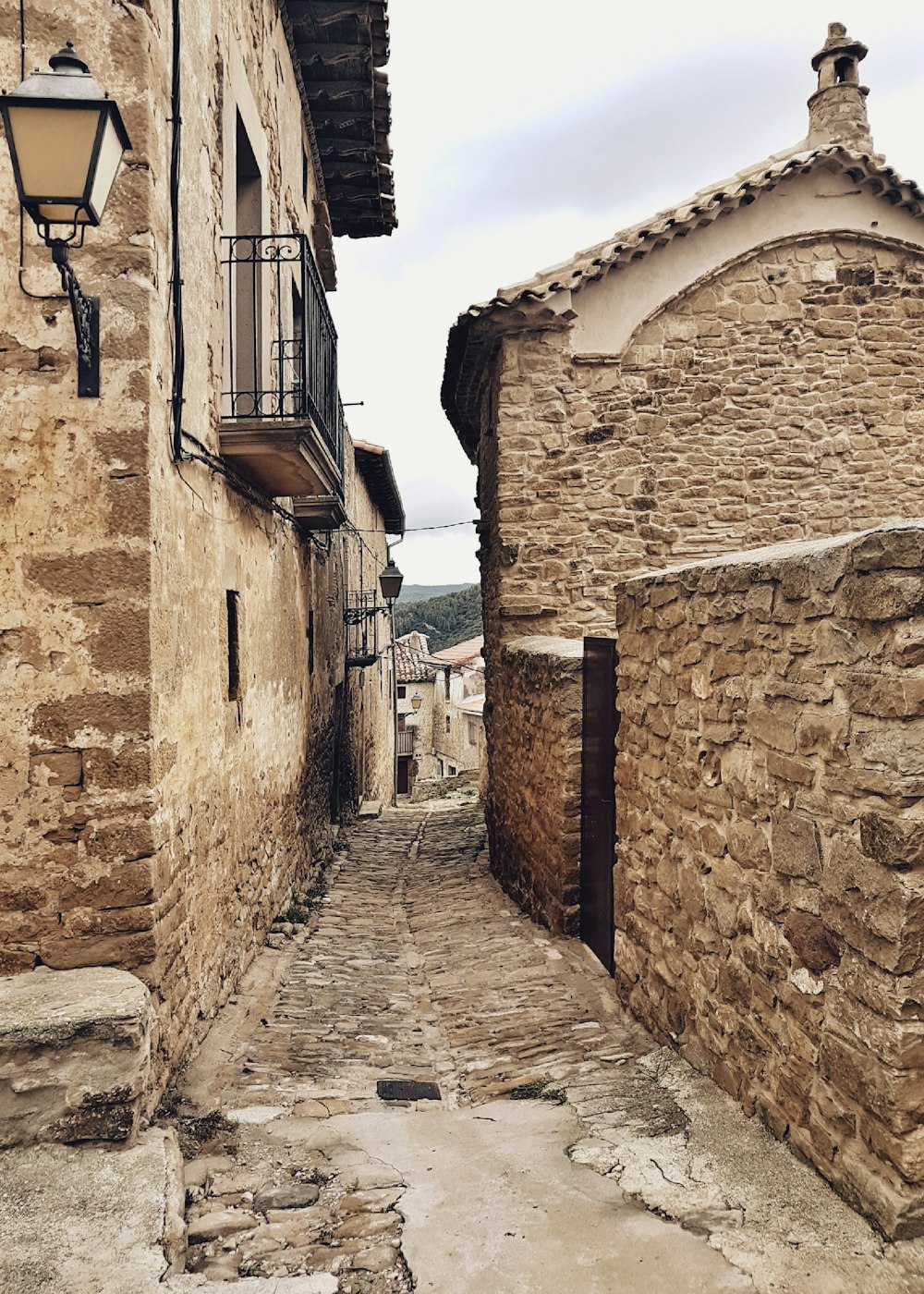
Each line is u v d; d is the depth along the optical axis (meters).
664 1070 3.62
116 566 3.28
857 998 2.45
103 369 3.29
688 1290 2.23
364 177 9.95
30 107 2.57
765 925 2.99
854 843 2.47
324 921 7.06
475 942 6.28
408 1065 4.13
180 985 3.73
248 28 5.75
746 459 8.12
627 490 8.06
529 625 8.09
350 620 13.41
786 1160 2.75
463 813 13.92
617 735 4.62
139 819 3.28
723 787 3.34
